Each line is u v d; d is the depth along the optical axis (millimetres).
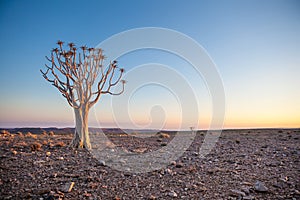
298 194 5723
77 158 10523
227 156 11109
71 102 13797
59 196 5590
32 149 12008
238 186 6445
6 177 7094
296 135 22141
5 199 5395
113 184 6742
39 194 5762
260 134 24906
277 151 12023
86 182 6855
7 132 22234
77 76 13984
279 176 7355
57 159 10062
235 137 21422
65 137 20516
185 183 6824
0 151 11398
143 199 5594
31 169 8148
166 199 5594
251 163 9320
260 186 6078
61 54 13484
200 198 5621
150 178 7430
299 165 8805
